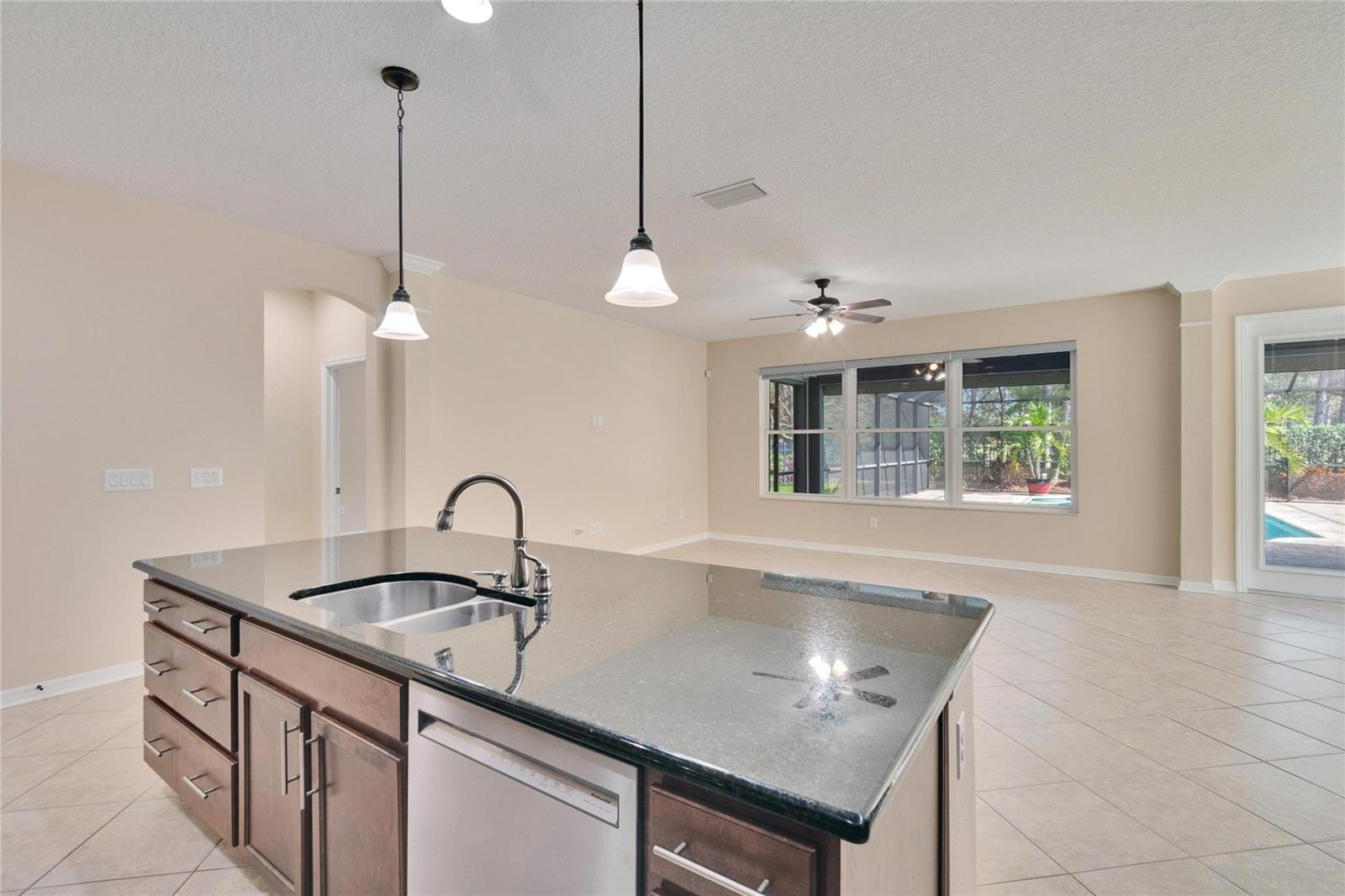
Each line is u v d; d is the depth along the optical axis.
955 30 1.90
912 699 0.96
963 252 4.14
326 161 2.77
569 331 5.79
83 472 2.99
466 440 4.80
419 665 1.10
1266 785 2.18
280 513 5.24
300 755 1.39
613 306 5.75
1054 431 5.75
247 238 3.58
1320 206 3.33
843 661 1.13
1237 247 4.05
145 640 2.01
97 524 3.03
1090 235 3.77
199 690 1.74
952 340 6.19
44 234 2.87
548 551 2.29
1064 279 4.87
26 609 2.84
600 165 2.81
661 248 4.02
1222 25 1.88
